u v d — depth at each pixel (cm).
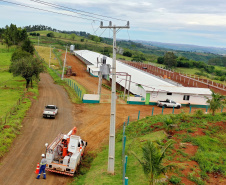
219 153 1650
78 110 3269
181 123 2291
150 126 2359
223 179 1326
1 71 6781
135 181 1334
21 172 1505
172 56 13400
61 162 1488
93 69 6925
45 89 4597
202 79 8212
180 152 1627
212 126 2219
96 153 1914
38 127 2409
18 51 6756
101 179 1405
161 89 3950
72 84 5288
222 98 2606
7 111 2831
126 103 3900
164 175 1186
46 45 16012
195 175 1332
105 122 2795
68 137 1661
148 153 1101
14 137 2047
